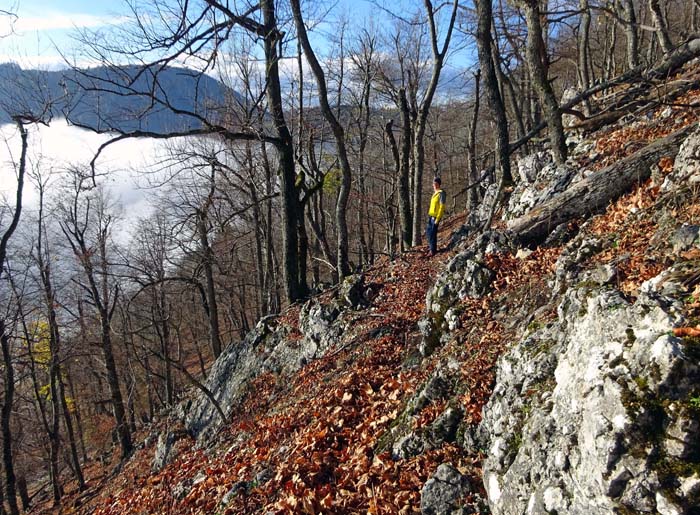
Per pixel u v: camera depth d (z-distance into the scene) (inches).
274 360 458.6
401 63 783.7
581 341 133.7
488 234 301.9
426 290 386.0
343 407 256.7
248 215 732.0
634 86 486.0
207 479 275.4
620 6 650.8
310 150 642.2
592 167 350.6
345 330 392.5
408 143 601.0
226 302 1032.8
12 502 605.9
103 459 891.4
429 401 214.1
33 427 872.3
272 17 436.1
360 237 862.5
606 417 108.3
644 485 98.3
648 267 172.6
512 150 475.5
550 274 243.1
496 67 706.2
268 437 281.7
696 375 100.9
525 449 137.2
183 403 595.2
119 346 949.8
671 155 262.2
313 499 190.9
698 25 798.5
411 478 180.5
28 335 799.7
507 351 197.2
